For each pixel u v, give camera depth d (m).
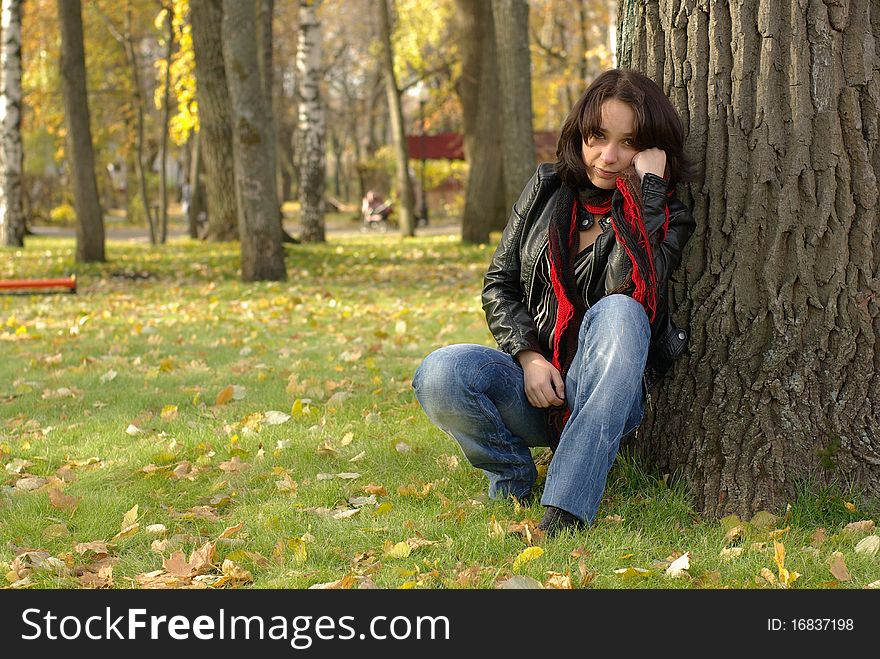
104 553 3.14
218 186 21.14
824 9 3.12
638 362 2.90
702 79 3.31
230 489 3.75
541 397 3.09
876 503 3.12
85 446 4.42
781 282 3.21
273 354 6.77
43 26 28.20
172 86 22.19
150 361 6.56
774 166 3.19
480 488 3.61
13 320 8.51
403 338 7.15
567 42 34.31
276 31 40.78
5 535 3.30
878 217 3.13
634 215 3.00
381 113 53.03
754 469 3.21
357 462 4.04
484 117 18.41
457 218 37.78
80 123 15.09
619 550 2.93
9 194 20.88
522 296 3.35
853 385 3.17
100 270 14.18
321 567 2.93
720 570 2.82
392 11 33.66
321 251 17.39
